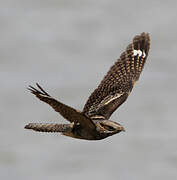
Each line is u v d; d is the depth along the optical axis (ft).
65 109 27.32
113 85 34.24
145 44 36.35
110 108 32.53
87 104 32.94
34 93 26.55
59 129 29.17
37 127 29.27
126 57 35.76
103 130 29.14
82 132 29.12
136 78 34.88
